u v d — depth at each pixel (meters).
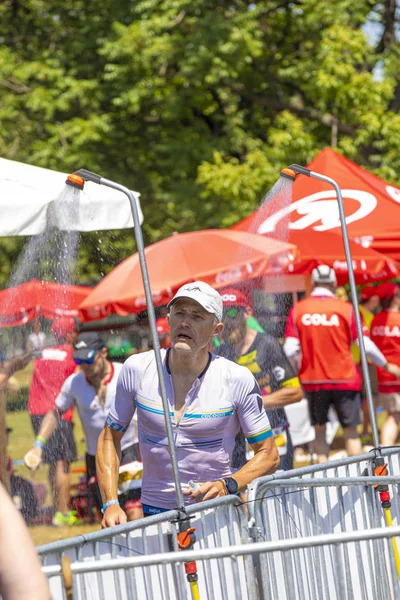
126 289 15.91
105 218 11.14
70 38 37.91
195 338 7.23
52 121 37.59
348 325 16.30
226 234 16.27
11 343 15.06
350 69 30.92
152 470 7.53
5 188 10.22
